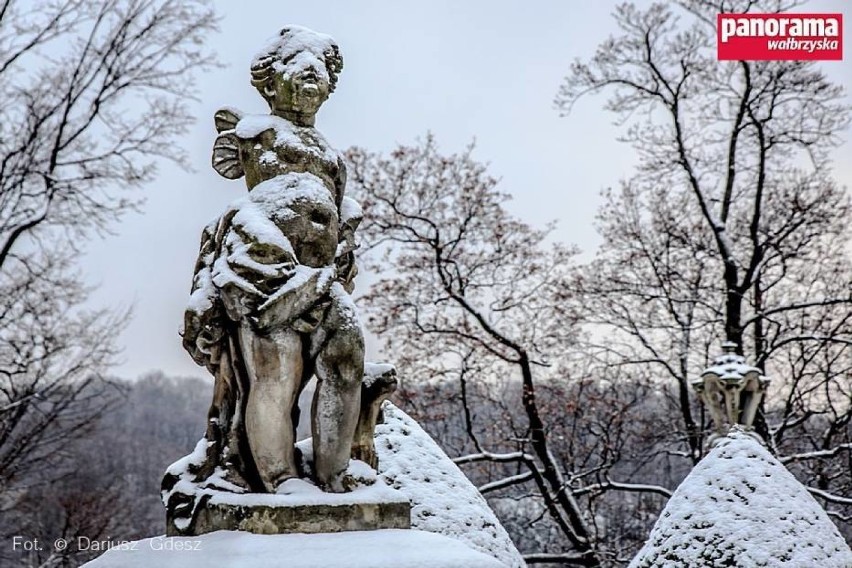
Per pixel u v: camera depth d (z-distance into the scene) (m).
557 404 21.33
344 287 5.49
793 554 7.79
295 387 5.10
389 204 20.61
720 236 20.47
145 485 34.88
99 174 17.27
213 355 5.14
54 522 21.67
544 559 18.25
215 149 5.66
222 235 5.26
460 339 20.27
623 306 20.89
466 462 20.31
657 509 24.25
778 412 21.28
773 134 20.84
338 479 5.08
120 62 17.39
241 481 5.04
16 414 17.72
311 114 5.57
